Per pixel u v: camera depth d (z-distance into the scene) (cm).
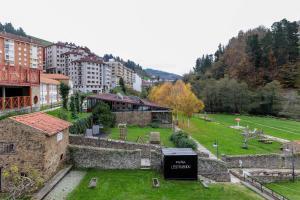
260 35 16550
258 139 5103
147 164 2828
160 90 7719
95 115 4650
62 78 7912
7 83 2744
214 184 2548
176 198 2150
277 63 12519
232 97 10806
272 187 2941
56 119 2692
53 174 2369
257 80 12281
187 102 6262
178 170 2550
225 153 3897
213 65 15662
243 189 2470
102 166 2714
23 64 10906
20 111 2869
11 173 2156
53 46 15312
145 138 4125
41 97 4950
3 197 2028
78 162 2705
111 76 17600
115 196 2116
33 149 2164
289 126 7556
